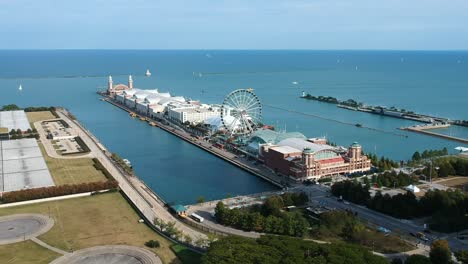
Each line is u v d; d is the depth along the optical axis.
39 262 199.62
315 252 182.12
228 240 194.75
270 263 170.12
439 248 196.00
